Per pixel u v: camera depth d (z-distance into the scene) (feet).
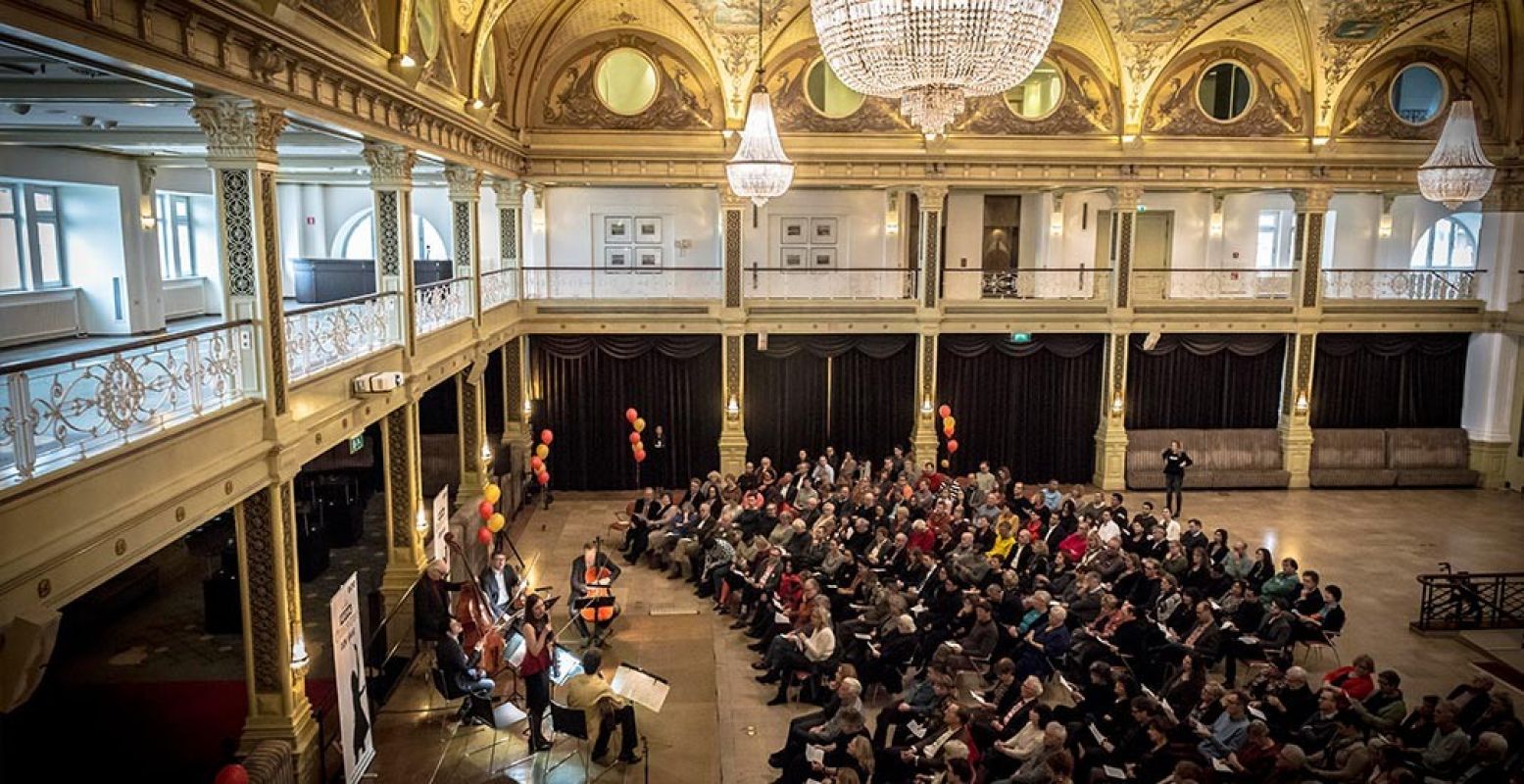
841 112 64.64
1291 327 68.90
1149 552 45.98
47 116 33.58
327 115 30.60
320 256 69.77
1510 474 69.72
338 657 28.30
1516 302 67.92
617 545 56.08
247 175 26.22
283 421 27.89
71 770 29.37
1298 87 65.36
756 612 43.57
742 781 32.07
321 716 30.76
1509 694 38.11
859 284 71.10
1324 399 71.46
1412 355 71.46
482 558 49.37
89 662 36.83
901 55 29.27
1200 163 65.36
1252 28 63.10
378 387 34.01
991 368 69.67
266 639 28.63
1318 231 67.72
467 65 47.50
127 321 45.55
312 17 28.48
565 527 59.67
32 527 17.35
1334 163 66.08
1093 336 69.26
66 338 43.78
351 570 48.14
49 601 17.87
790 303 66.90
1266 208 74.74
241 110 25.68
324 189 69.10
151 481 21.40
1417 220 75.72
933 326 67.10
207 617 39.52
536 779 30.48
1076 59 64.28
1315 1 59.57
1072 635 36.19
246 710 32.01
